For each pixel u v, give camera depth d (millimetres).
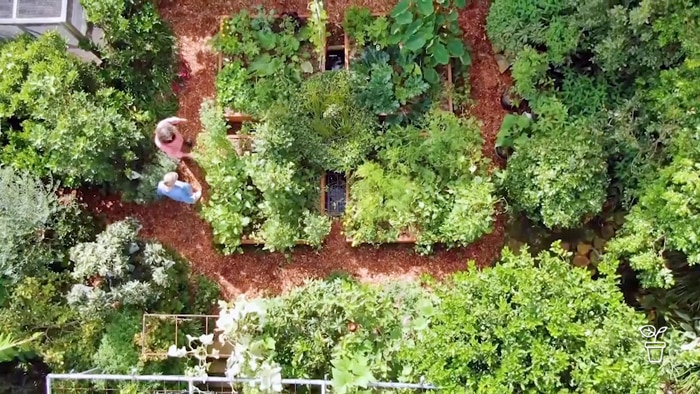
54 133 8961
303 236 9922
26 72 9250
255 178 9570
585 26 9211
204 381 8570
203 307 9961
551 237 9742
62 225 9453
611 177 9484
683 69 8602
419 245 9977
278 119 9742
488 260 10094
